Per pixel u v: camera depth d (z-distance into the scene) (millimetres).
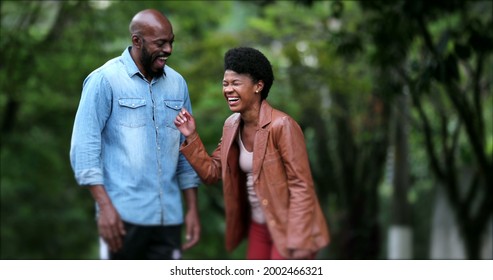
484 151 13047
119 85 6188
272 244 6508
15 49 15000
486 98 16359
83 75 15133
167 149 6383
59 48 15281
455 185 14953
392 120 17594
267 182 6102
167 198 6430
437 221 20188
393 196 17281
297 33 16516
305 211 6012
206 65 15930
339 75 16547
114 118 6227
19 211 20141
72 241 21469
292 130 6059
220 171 6434
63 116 19453
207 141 18625
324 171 19359
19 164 18625
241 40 16625
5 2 15109
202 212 22531
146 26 6074
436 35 15062
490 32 10891
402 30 11914
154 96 6301
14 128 19484
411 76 13898
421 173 23031
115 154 6273
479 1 13242
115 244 6141
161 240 6531
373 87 15438
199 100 16094
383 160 18750
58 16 15688
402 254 17141
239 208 6473
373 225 19000
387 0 11562
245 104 6020
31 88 15695
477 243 14859
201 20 17359
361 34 12914
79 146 6109
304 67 16547
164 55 6133
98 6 15438
